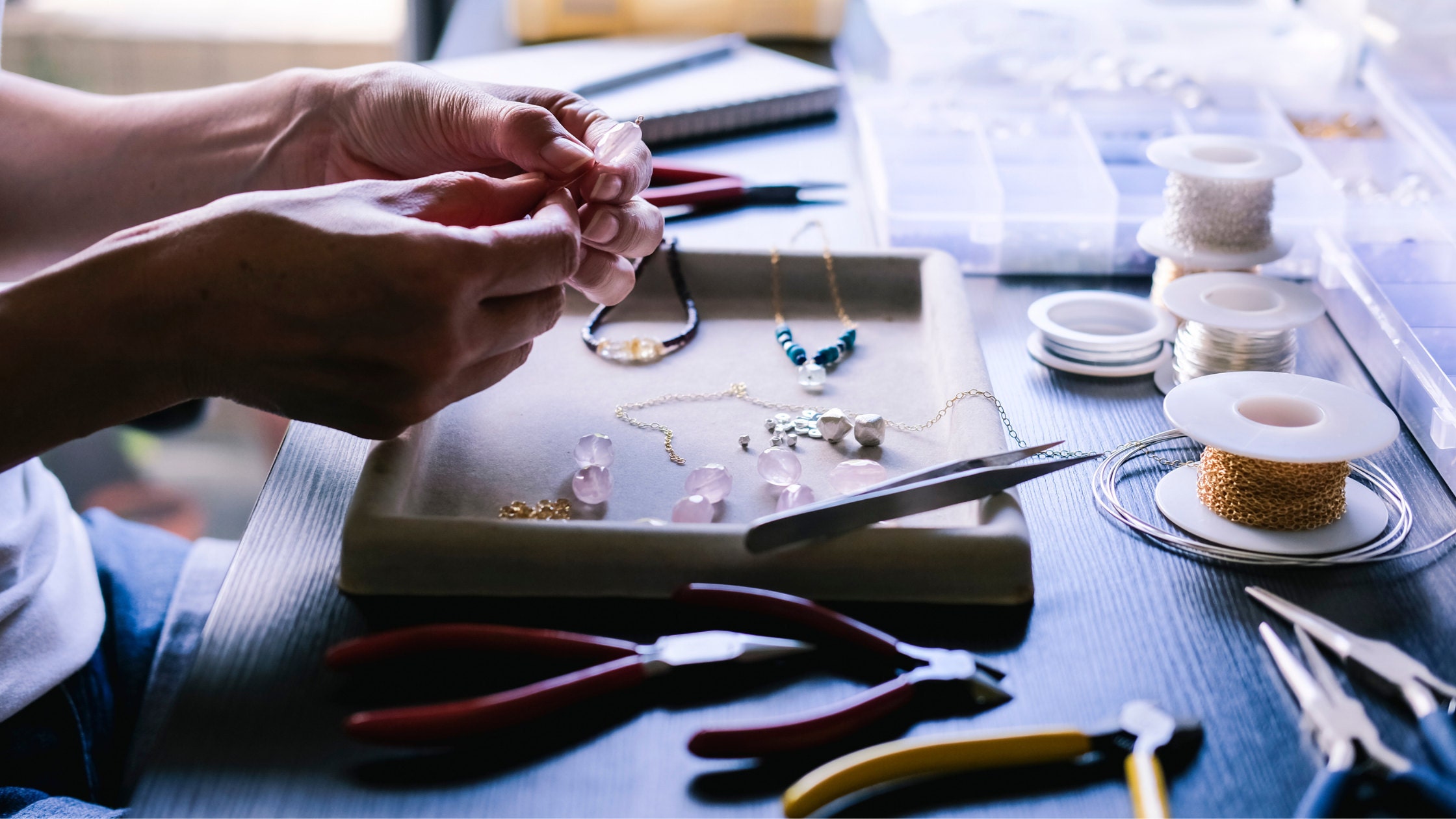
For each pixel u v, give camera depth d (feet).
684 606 2.00
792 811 1.62
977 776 1.71
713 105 4.72
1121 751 1.74
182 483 7.19
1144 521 2.32
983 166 3.72
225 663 1.95
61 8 8.39
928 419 2.72
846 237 3.73
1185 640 1.99
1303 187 3.46
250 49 8.44
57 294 2.20
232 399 2.34
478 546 2.10
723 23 5.91
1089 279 3.53
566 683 1.81
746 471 2.50
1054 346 2.98
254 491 7.17
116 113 3.28
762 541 2.07
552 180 2.59
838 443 2.61
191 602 3.51
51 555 2.98
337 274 2.10
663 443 2.61
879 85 4.64
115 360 2.22
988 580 2.07
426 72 2.92
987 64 4.75
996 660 1.95
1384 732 1.77
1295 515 2.23
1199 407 2.24
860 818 1.64
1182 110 4.15
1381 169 3.71
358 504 2.17
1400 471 2.49
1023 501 2.40
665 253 3.26
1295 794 1.68
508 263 2.20
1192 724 1.77
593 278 2.74
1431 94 3.98
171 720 1.83
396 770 1.74
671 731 1.81
